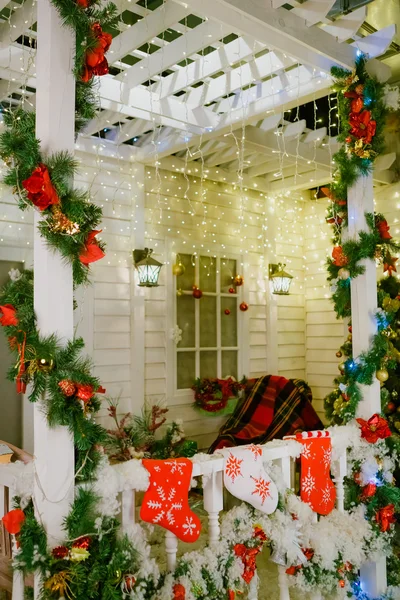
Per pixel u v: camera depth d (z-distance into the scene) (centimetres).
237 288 545
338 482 293
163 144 434
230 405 507
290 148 445
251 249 559
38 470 199
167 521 217
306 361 606
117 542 204
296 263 605
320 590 260
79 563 192
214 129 393
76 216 198
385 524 297
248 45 309
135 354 453
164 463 222
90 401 205
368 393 315
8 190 404
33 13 278
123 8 288
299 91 340
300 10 274
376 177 492
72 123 207
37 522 196
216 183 527
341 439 292
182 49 313
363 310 318
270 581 305
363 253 312
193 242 505
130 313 455
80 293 426
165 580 217
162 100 367
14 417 417
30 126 207
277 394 480
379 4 357
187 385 500
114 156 445
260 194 570
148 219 472
